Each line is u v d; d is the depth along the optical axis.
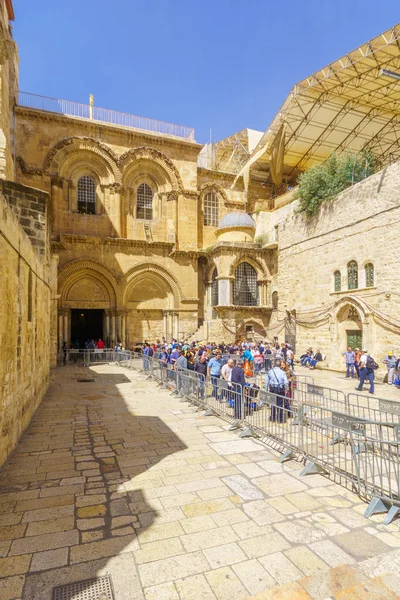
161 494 5.52
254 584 3.58
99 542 4.28
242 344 23.59
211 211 33.78
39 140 26.66
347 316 20.14
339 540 4.32
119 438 8.33
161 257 29.52
